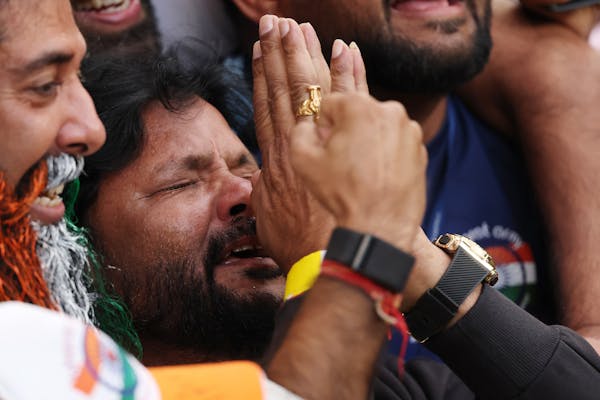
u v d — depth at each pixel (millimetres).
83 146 3115
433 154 6020
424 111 5836
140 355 4180
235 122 4766
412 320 4059
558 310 5637
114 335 4098
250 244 4207
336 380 2639
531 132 5984
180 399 2459
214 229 4168
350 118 2760
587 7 6273
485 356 4008
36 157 3002
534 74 6020
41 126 2963
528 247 6051
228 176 4227
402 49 5469
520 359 4004
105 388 2354
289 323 3084
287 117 3859
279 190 3754
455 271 4016
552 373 4004
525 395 3994
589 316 5453
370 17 5465
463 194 6012
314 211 3643
